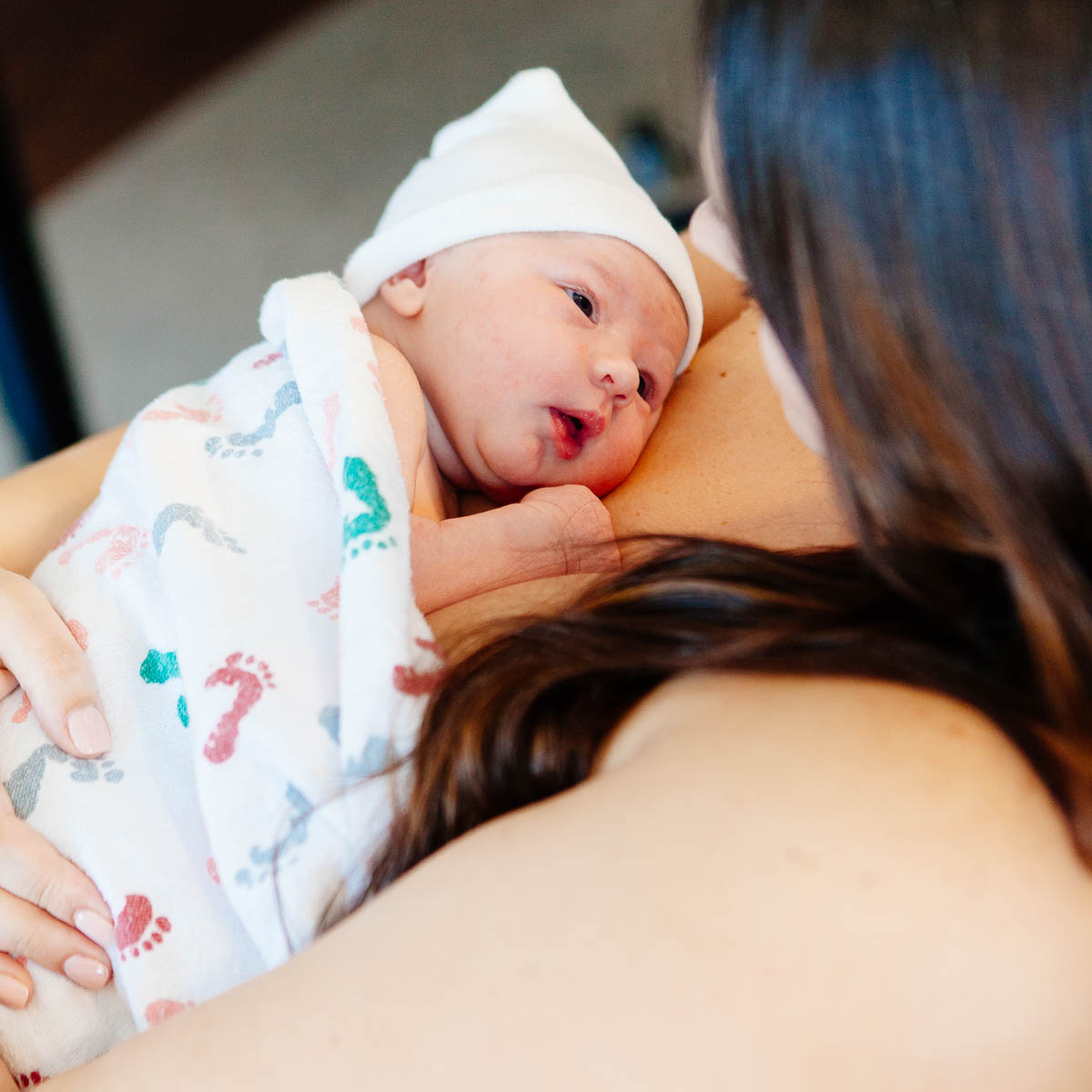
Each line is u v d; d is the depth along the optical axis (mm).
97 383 2379
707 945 464
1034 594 518
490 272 1079
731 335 1173
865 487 543
